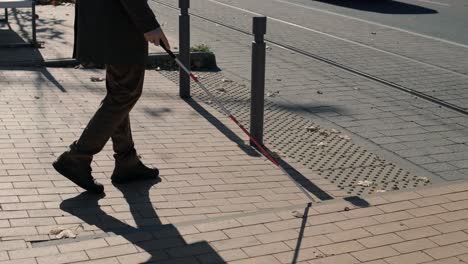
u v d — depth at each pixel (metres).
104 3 5.15
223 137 7.14
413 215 5.29
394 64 11.32
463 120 8.30
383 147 7.17
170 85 9.23
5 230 4.82
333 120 8.09
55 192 5.53
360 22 15.77
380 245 4.78
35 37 10.76
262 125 6.87
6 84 8.63
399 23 15.80
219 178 6.02
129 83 5.33
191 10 16.77
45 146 6.48
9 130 6.86
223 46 12.38
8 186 5.57
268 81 9.89
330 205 5.43
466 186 5.95
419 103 9.01
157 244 4.69
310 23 15.38
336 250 4.69
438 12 17.91
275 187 5.89
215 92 9.07
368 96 9.27
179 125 7.45
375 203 5.50
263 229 4.98
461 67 11.27
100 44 5.20
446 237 4.93
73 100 8.09
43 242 4.70
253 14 16.45
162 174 6.03
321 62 11.30
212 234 4.87
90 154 5.43
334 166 6.51
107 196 5.52
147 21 5.07
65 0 16.14
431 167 6.62
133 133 7.07
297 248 4.70
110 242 4.69
